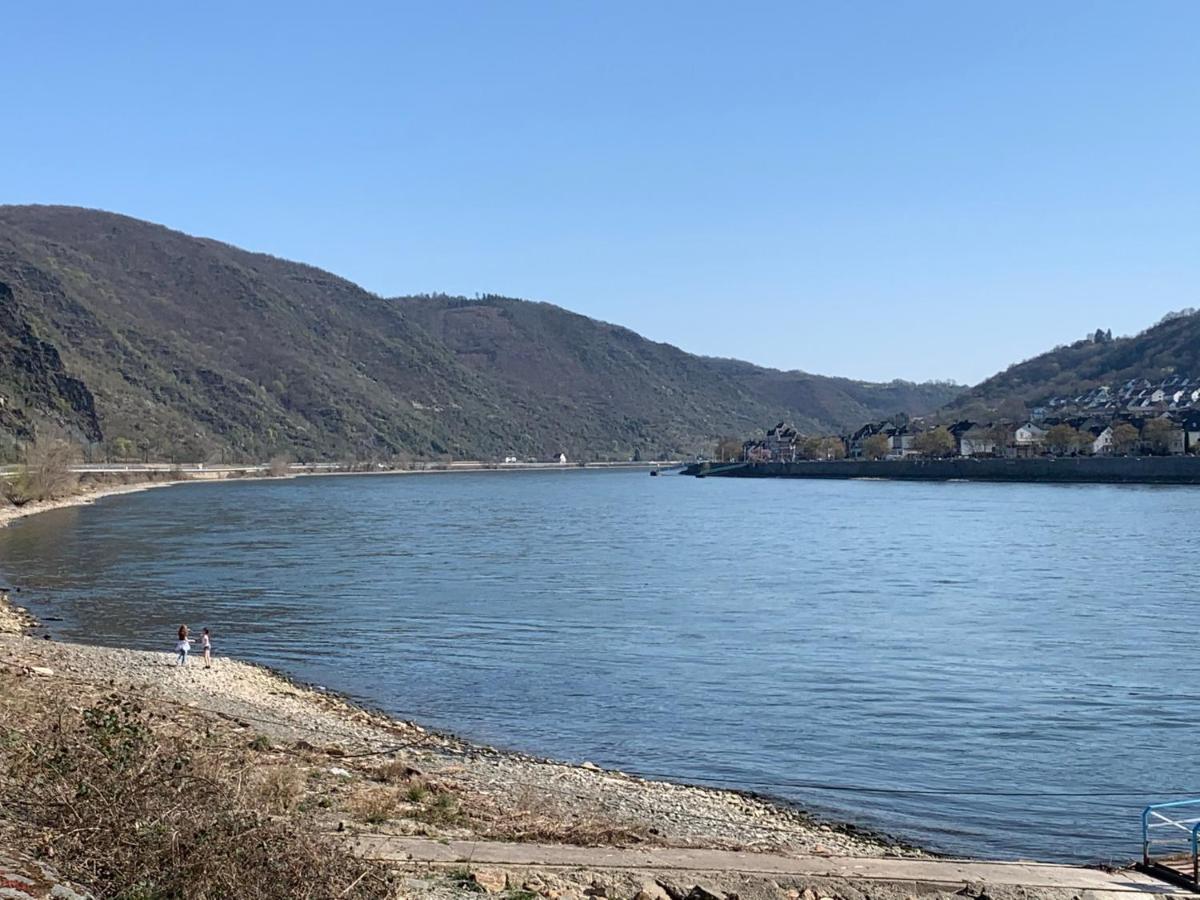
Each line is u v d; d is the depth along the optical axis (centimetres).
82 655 3431
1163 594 5084
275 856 1145
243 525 9788
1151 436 17338
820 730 2847
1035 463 16300
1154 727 2847
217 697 2936
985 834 2102
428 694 3253
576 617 4622
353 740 2558
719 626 4375
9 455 14488
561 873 1477
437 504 13462
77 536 8538
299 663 3719
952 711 3020
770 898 1482
